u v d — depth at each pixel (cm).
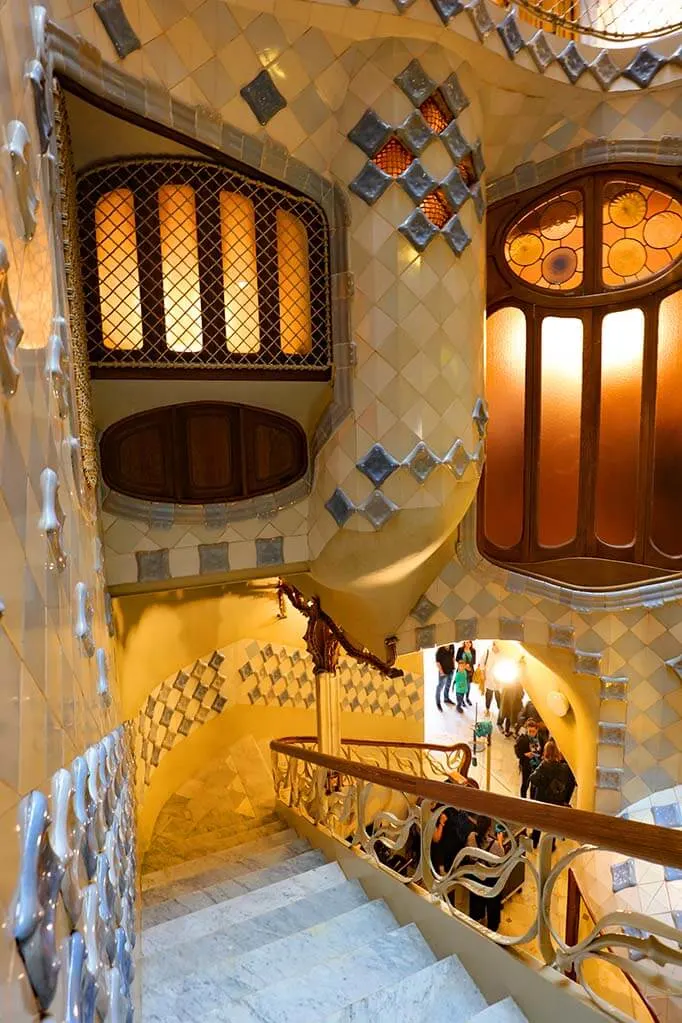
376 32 316
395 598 467
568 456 478
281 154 324
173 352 327
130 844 271
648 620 479
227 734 679
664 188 426
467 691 948
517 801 212
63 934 90
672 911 436
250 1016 237
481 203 382
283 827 514
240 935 309
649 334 444
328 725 563
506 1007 214
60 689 115
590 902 477
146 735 548
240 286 339
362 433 361
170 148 306
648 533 467
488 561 489
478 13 334
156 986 267
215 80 296
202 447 363
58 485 130
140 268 315
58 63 241
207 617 559
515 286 460
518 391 477
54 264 173
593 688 501
